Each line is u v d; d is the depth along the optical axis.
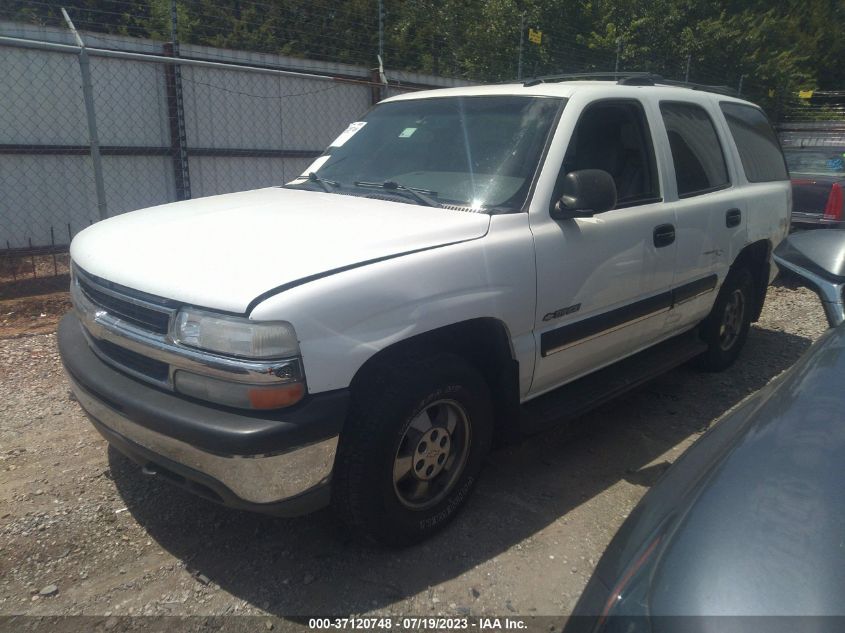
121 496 3.25
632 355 4.08
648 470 3.65
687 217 4.07
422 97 4.16
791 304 7.40
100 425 2.77
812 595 1.23
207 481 2.42
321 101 9.70
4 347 5.13
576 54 15.63
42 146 7.54
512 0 15.34
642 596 1.36
